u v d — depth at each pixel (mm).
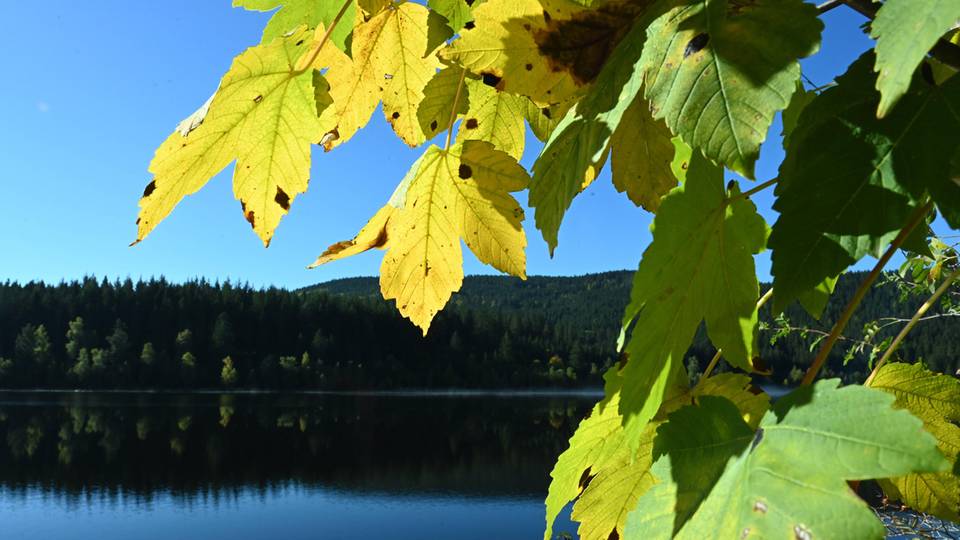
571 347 134125
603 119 695
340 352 121750
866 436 499
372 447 81062
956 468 562
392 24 1279
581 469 981
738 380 894
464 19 1099
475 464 74812
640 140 1142
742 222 818
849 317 676
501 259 1406
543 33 952
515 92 993
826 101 619
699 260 811
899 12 491
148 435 80312
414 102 1365
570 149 767
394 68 1331
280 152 1146
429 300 1478
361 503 59625
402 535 50250
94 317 112562
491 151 1332
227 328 116438
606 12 917
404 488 65000
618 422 961
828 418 528
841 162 592
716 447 631
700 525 585
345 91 1342
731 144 571
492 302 164375
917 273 3465
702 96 592
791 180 604
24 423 82938
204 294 117625
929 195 560
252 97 1088
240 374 115562
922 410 897
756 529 509
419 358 125188
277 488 63812
